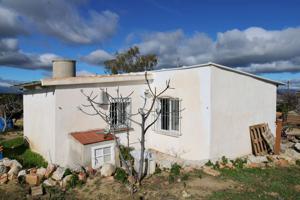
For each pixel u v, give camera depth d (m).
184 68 9.02
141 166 6.53
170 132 9.61
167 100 9.79
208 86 8.27
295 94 23.34
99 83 9.06
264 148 10.08
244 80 9.45
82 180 6.66
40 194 5.93
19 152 9.93
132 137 10.01
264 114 10.32
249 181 6.93
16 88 10.89
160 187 6.36
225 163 8.23
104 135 8.27
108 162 7.93
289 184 6.80
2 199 5.66
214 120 8.40
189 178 7.02
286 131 14.00
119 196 5.87
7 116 17.91
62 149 8.24
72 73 10.42
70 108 8.38
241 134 9.38
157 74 10.09
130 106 9.95
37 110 9.58
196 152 8.70
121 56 29.45
